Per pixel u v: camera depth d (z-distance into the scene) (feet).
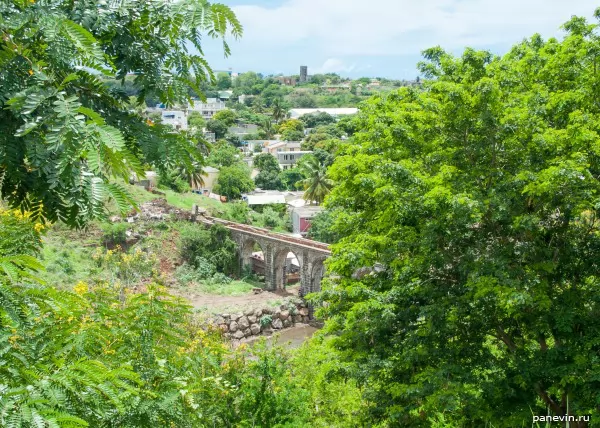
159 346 22.36
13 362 12.84
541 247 46.01
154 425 17.40
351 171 52.70
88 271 158.51
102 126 10.63
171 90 14.28
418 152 50.03
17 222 17.17
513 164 46.29
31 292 14.53
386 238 53.16
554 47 49.32
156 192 241.96
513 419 41.39
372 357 50.88
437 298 49.32
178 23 13.12
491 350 56.03
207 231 218.18
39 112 11.14
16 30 11.81
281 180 333.21
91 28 13.04
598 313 42.86
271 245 199.00
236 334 164.25
